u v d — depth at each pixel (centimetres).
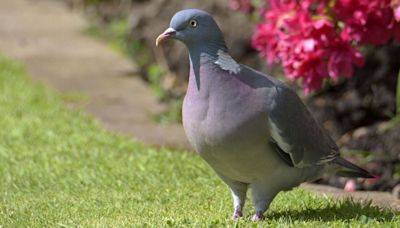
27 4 2722
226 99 851
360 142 1462
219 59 865
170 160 1221
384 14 1129
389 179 1277
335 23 1156
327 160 928
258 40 1251
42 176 1156
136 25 2044
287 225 855
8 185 1123
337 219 902
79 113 1559
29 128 1441
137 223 889
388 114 1486
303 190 1062
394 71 1527
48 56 2052
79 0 2600
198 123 864
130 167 1186
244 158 862
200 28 867
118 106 1652
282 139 862
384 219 895
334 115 1552
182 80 1823
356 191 1177
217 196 1038
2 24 2414
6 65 1920
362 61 1140
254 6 1562
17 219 952
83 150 1294
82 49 2128
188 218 899
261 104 852
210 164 898
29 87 1747
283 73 1597
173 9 1930
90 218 942
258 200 895
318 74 1160
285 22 1155
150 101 1714
